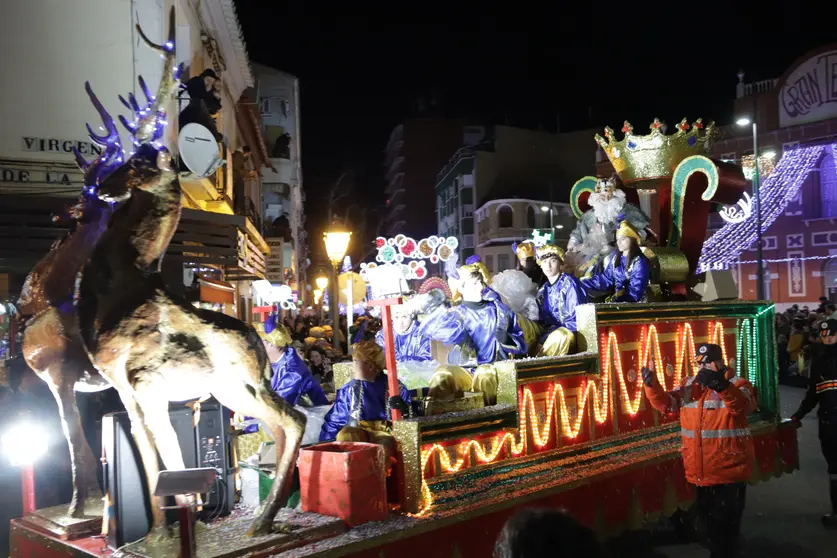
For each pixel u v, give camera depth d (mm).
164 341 3791
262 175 35219
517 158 55875
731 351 7465
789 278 41688
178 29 12711
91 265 3812
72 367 4297
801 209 41188
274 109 43438
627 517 5727
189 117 11102
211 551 3617
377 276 5242
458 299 6688
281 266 26844
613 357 6113
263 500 4508
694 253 7883
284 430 4062
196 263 10102
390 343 4629
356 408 5023
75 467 4324
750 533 6539
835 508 6797
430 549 4285
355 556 3912
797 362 18609
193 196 11484
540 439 5375
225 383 3939
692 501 6418
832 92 39500
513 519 2105
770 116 41688
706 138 7945
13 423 5297
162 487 3258
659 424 6559
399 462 4496
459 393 5176
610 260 6930
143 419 3756
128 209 3857
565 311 6441
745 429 5547
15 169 9188
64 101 9422
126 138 9578
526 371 5266
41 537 4254
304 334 15938
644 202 8438
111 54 9648
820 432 7246
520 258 7695
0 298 8477
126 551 3746
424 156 71812
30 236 8641
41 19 9406
